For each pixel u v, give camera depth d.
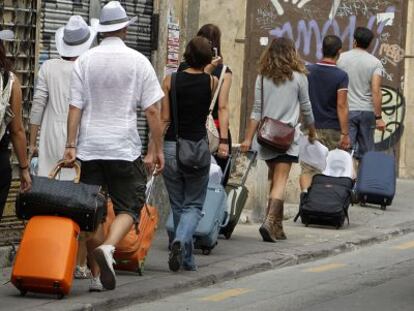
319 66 30.66
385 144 42.22
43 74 21.98
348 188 30.19
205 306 20.83
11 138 19.34
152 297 21.16
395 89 42.22
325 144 30.88
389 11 42.34
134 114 20.48
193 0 30.42
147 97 20.48
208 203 24.95
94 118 20.38
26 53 24.00
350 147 31.94
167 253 25.53
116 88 20.31
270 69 27.19
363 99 34.06
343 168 30.64
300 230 29.70
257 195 31.30
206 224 24.77
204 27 25.39
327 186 30.11
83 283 21.47
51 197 19.50
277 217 27.72
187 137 22.53
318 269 25.17
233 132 43.22
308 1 43.06
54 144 21.86
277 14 43.16
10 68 19.11
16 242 23.77
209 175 23.98
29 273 19.45
